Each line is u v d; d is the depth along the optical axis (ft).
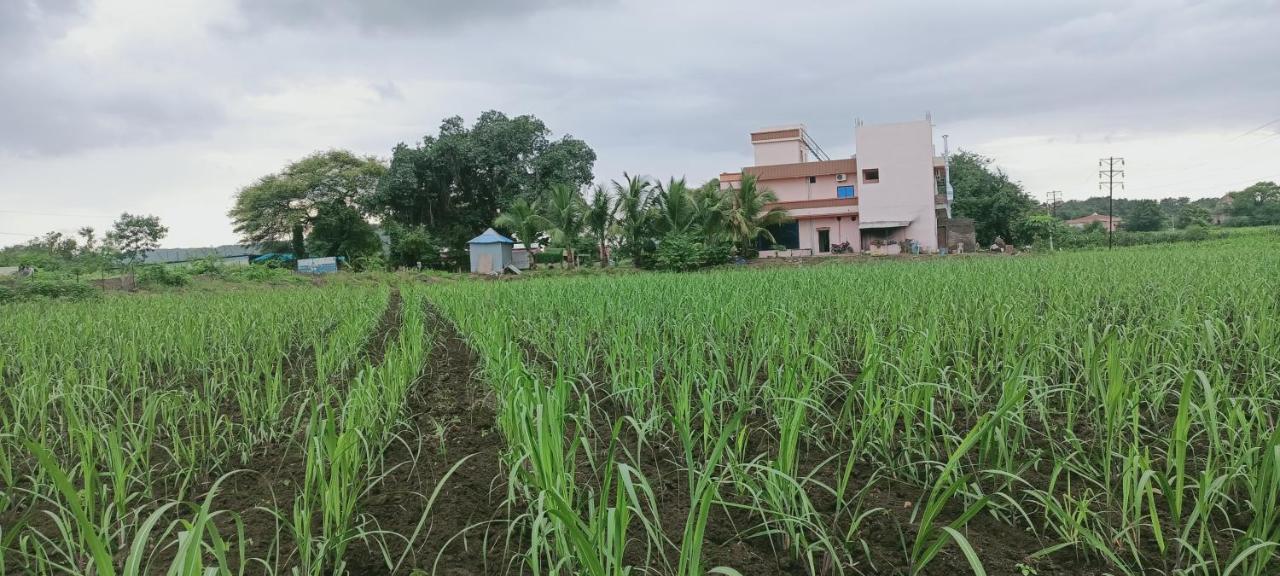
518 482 13.01
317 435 12.29
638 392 17.12
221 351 26.25
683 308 29.40
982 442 12.22
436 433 17.08
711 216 120.98
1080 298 30.71
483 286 62.23
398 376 18.38
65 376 18.21
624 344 20.21
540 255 164.66
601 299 34.04
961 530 11.21
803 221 149.18
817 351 17.57
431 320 41.60
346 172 165.99
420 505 12.88
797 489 10.91
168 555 11.10
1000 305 22.84
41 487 13.76
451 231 167.12
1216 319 17.33
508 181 162.30
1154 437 13.74
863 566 10.34
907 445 13.19
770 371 15.78
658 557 10.77
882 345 17.58
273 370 24.84
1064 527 10.49
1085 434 14.75
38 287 69.15
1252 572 8.83
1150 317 25.00
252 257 180.45
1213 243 130.62
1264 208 248.11
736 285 42.86
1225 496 10.59
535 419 10.64
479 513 12.50
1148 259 62.08
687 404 13.85
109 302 51.90
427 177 163.43
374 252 150.82
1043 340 17.95
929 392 13.08
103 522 10.80
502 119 171.53
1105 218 338.13
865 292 34.50
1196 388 15.42
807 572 10.37
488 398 20.26
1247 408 15.52
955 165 196.13
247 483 14.08
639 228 122.83
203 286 93.91
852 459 10.95
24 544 10.19
